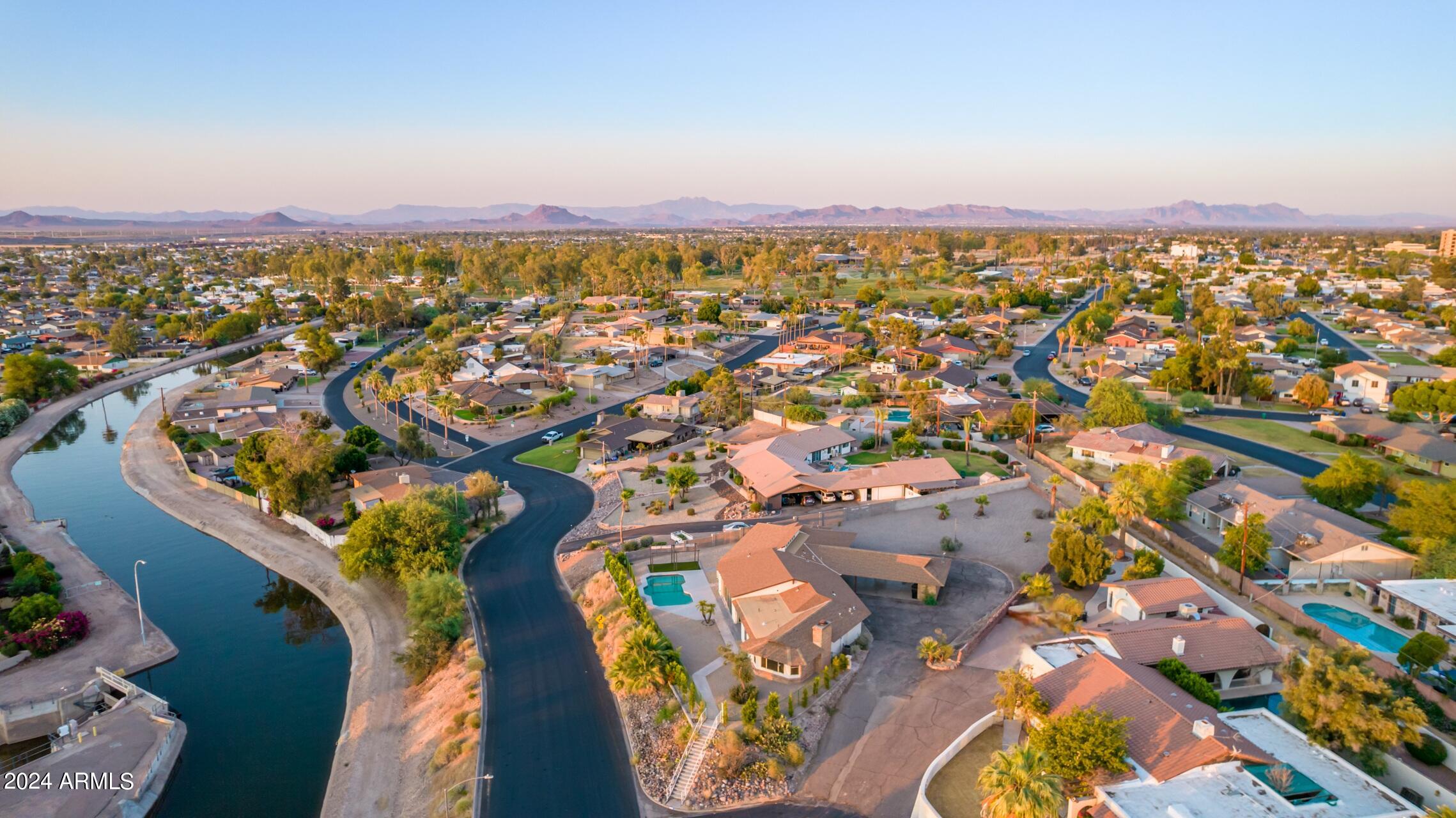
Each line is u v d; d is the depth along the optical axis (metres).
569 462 137.62
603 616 81.00
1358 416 143.12
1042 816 44.69
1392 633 73.69
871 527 104.12
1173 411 145.12
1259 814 45.97
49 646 80.19
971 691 67.31
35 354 189.25
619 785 58.91
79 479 137.25
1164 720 53.88
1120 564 90.81
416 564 88.56
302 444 114.69
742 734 60.88
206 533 114.00
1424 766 54.88
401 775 62.97
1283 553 87.50
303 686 77.62
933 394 162.62
